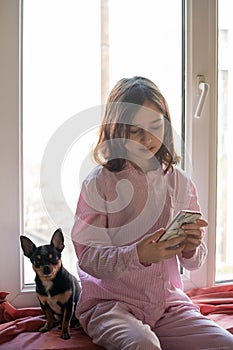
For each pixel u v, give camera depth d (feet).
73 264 5.13
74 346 4.00
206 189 5.43
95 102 5.15
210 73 5.34
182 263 4.55
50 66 5.00
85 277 4.40
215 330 4.01
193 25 5.24
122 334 3.80
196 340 3.97
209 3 5.27
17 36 4.78
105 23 5.13
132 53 5.22
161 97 4.44
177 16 5.32
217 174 5.54
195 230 4.09
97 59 5.13
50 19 4.98
